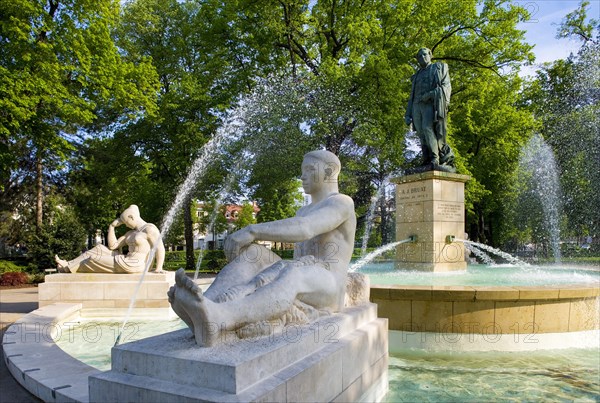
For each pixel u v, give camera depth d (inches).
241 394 87.4
